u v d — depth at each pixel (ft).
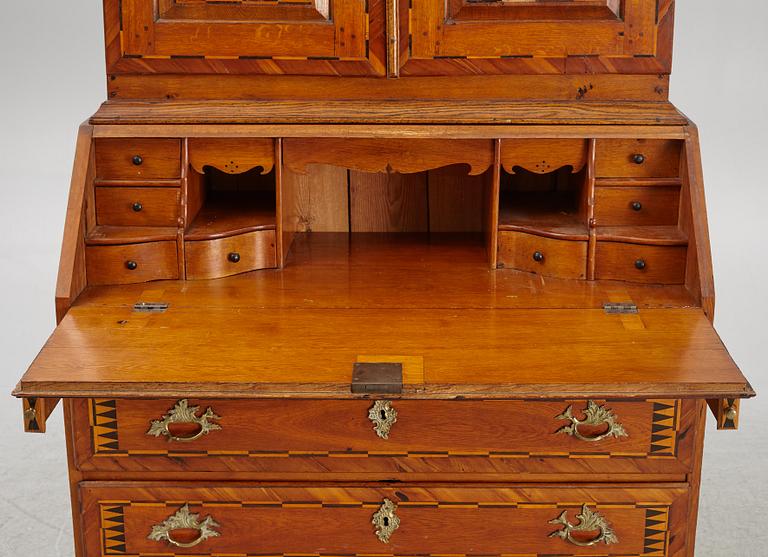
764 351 14.46
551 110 8.74
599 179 8.83
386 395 7.04
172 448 7.72
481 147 8.81
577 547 7.99
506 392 7.04
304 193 10.24
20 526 11.86
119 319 8.05
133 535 7.97
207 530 7.94
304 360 7.38
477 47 8.75
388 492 7.84
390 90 8.84
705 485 12.55
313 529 7.96
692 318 8.11
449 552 8.01
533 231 8.98
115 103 8.84
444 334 7.81
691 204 8.57
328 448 7.71
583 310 8.27
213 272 8.94
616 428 7.63
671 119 8.69
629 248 8.77
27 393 7.06
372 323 8.02
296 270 9.20
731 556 11.35
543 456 7.73
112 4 8.72
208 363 7.33
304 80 8.84
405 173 9.77
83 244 8.64
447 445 7.70
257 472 7.80
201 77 8.84
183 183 8.82
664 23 8.72
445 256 9.58
